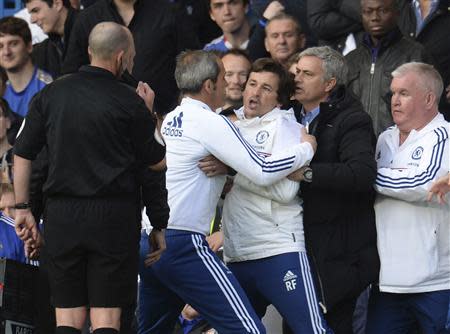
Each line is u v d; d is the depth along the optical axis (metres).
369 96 30.39
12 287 23.83
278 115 24.36
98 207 22.12
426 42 32.56
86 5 34.97
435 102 24.47
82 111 22.16
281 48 32.59
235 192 24.41
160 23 31.36
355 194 24.45
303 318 23.78
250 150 23.44
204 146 23.59
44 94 22.58
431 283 24.44
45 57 35.22
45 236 22.59
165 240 23.59
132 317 23.22
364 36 30.80
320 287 24.19
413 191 23.91
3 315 23.70
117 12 31.22
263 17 34.41
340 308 24.73
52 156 22.36
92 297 22.42
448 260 24.59
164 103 31.70
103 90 22.30
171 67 31.72
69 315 22.56
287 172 23.55
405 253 24.42
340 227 24.38
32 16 34.94
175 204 23.70
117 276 22.36
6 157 29.42
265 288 24.16
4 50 34.34
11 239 25.97
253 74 24.50
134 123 22.30
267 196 23.91
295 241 24.06
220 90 24.30
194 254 23.70
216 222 26.97
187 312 27.59
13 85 34.72
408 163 24.38
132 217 22.48
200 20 36.72
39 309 23.98
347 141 24.05
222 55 29.52
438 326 24.56
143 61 31.22
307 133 24.23
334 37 33.84
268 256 24.03
